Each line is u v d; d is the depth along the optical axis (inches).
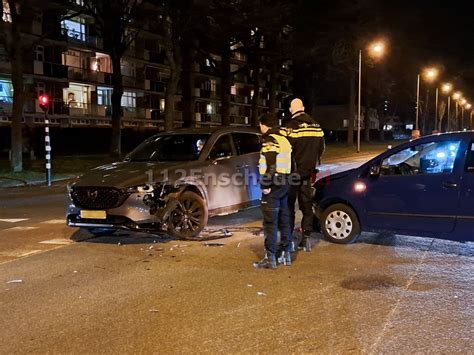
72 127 1619.1
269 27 1343.5
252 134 403.2
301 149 290.8
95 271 261.1
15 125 879.1
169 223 319.9
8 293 227.6
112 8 1138.0
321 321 189.6
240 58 2689.5
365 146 2162.9
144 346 169.9
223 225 386.0
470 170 279.3
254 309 202.7
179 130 389.1
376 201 303.6
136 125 2006.6
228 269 261.4
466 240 280.2
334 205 318.3
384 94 2559.1
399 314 196.1
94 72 1723.7
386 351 163.9
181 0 1155.3
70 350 167.8
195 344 170.9
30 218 445.1
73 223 316.5
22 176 840.9
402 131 4220.0
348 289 227.0
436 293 221.1
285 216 267.3
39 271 263.0
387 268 261.3
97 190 307.7
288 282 238.1
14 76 874.8
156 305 208.8
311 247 308.5
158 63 2057.1
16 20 872.9
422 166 298.8
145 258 286.2
